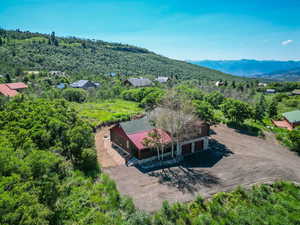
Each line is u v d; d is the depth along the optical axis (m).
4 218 7.70
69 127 20.14
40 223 8.47
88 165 18.73
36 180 10.73
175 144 26.31
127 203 14.60
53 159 12.56
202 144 28.06
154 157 24.84
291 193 17.45
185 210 14.66
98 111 45.44
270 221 13.91
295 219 14.12
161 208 14.56
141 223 12.78
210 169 22.14
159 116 26.20
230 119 39.91
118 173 21.11
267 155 26.52
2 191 8.66
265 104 58.12
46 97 51.12
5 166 10.10
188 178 20.06
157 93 49.72
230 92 77.56
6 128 17.36
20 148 13.80
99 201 13.77
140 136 25.45
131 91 62.12
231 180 19.59
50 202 10.98
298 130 29.80
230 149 28.36
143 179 19.88
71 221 11.48
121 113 43.62
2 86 59.88
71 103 53.00
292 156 26.58
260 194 16.77
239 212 14.63
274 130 36.62
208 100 56.12
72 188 14.32
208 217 13.84
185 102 27.58
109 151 26.98
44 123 19.11
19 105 24.17
